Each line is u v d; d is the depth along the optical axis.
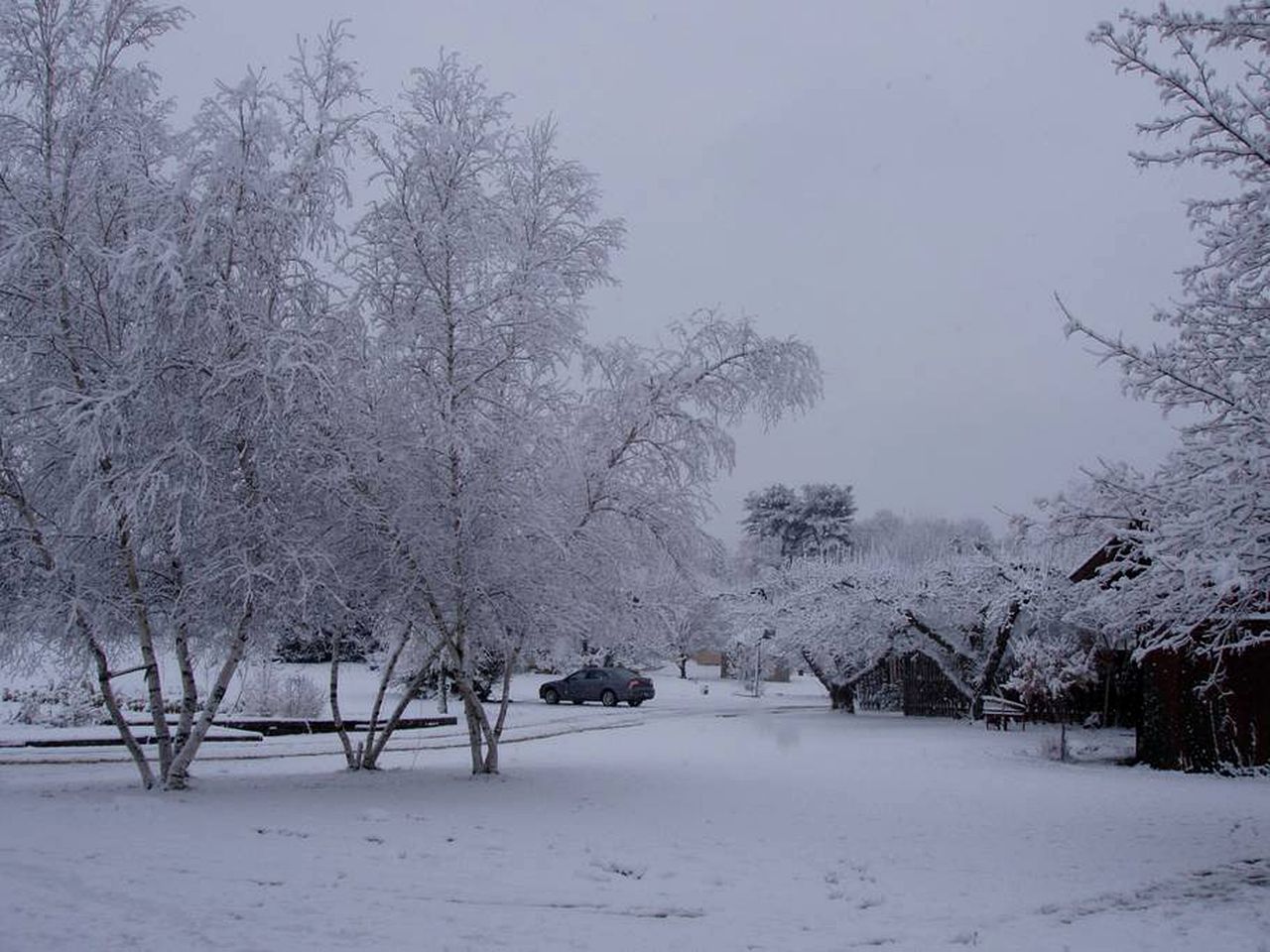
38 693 24.33
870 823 11.13
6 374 11.80
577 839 9.85
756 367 14.25
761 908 7.23
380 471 12.38
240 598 12.15
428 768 16.06
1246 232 8.92
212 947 5.85
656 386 14.11
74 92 12.26
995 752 19.23
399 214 13.06
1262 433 8.38
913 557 47.31
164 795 12.05
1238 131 8.98
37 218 11.79
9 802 11.28
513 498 12.79
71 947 5.79
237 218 11.84
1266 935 6.63
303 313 12.57
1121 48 9.07
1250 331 9.27
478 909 6.96
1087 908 7.34
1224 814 11.87
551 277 13.03
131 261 10.88
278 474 12.21
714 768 16.48
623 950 6.05
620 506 14.12
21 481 12.09
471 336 13.06
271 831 9.79
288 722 22.69
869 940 6.39
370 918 6.60
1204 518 7.84
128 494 10.77
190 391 11.72
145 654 12.45
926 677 30.64
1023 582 24.02
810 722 27.86
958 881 8.26
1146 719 16.97
